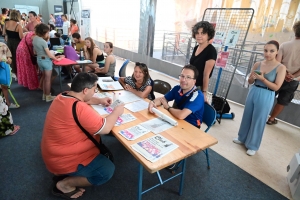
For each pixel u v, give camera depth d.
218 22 3.52
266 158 2.23
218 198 1.65
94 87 1.35
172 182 1.78
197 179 1.84
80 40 4.62
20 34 3.93
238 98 3.74
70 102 1.25
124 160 2.03
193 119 1.75
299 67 2.59
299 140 2.67
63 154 1.30
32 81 3.67
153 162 1.04
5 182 1.66
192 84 1.67
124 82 2.30
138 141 1.21
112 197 1.58
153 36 5.60
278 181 1.89
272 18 3.62
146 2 5.47
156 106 1.74
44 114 2.88
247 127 2.32
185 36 4.95
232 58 3.78
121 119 1.47
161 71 5.55
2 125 2.23
